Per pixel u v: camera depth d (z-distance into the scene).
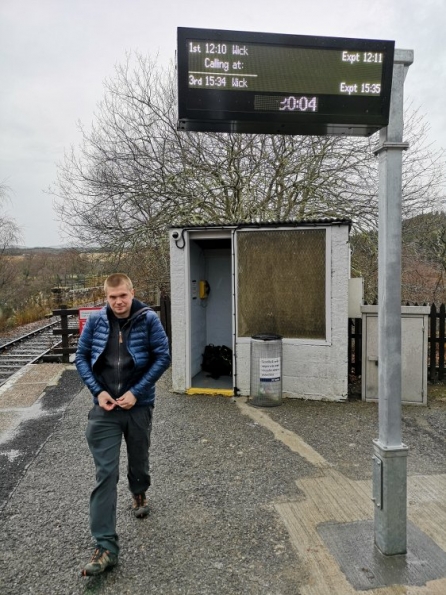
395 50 2.86
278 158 10.85
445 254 12.34
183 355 6.87
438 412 5.90
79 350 3.10
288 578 2.72
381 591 2.58
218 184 10.87
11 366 10.61
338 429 5.28
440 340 7.28
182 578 2.74
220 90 2.82
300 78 2.85
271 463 4.38
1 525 3.37
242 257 6.59
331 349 6.30
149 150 11.89
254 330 6.60
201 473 4.19
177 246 6.83
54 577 2.78
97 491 2.84
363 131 2.98
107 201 11.85
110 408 2.89
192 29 2.78
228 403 6.37
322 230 6.27
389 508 2.84
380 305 2.88
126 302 2.99
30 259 27.20
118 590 2.65
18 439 5.18
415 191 11.06
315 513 3.46
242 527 3.28
